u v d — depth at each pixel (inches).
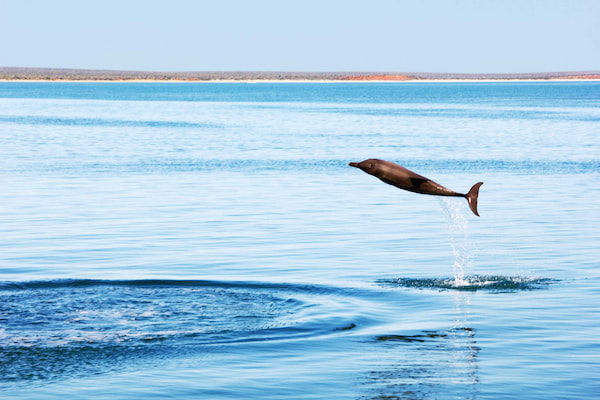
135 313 755.4
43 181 1750.7
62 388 558.3
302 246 1071.0
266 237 1132.5
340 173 1941.4
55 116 4800.7
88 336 681.0
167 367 601.3
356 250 1047.6
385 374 577.6
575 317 725.9
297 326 707.4
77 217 1296.8
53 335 685.3
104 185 1692.9
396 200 1508.4
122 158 2274.9
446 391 542.3
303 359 616.1
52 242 1099.9
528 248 1064.2
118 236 1139.9
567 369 582.9
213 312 757.9
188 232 1168.8
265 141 2962.6
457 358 612.7
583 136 3181.6
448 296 813.9
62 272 925.8
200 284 870.4
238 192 1600.6
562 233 1171.3
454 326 703.1
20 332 693.9
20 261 984.9
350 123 4254.4
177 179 1808.6
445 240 1120.8
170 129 3659.0
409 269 938.7
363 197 1544.0
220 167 2060.8
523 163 2175.2
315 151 2534.5
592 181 1787.6
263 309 768.3
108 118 4630.9
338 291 834.8
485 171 1996.8
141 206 1413.6
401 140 3029.0
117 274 914.7
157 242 1098.7
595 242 1099.9
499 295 815.7
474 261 983.0
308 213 1347.2
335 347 645.9
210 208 1395.2
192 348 647.8
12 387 561.3
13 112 5300.2
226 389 550.3
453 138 3134.8
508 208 1417.3
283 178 1838.1
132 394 543.2
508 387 548.1
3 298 812.6
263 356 625.0
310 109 6245.1
